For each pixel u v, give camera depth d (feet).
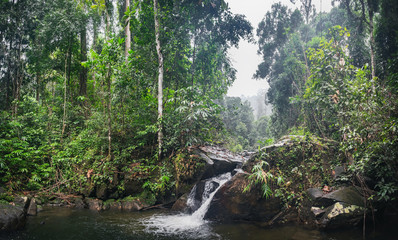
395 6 30.96
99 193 27.07
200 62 45.83
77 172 28.60
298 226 19.67
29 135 31.09
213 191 25.14
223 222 21.42
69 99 41.39
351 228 18.39
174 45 34.76
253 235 18.06
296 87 51.39
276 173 23.67
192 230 19.21
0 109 43.19
